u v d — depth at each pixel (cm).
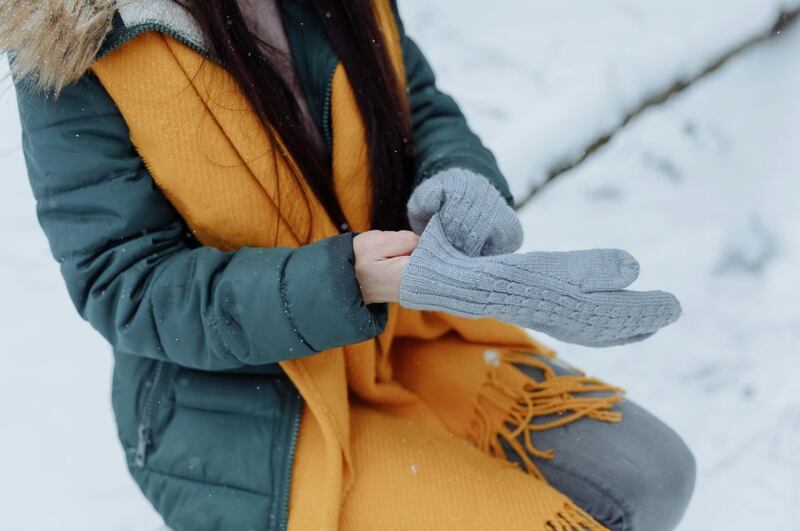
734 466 177
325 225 117
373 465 115
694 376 194
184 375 120
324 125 120
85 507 173
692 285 210
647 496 119
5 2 98
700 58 230
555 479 123
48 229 111
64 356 199
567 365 136
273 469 114
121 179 109
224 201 111
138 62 105
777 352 197
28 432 185
